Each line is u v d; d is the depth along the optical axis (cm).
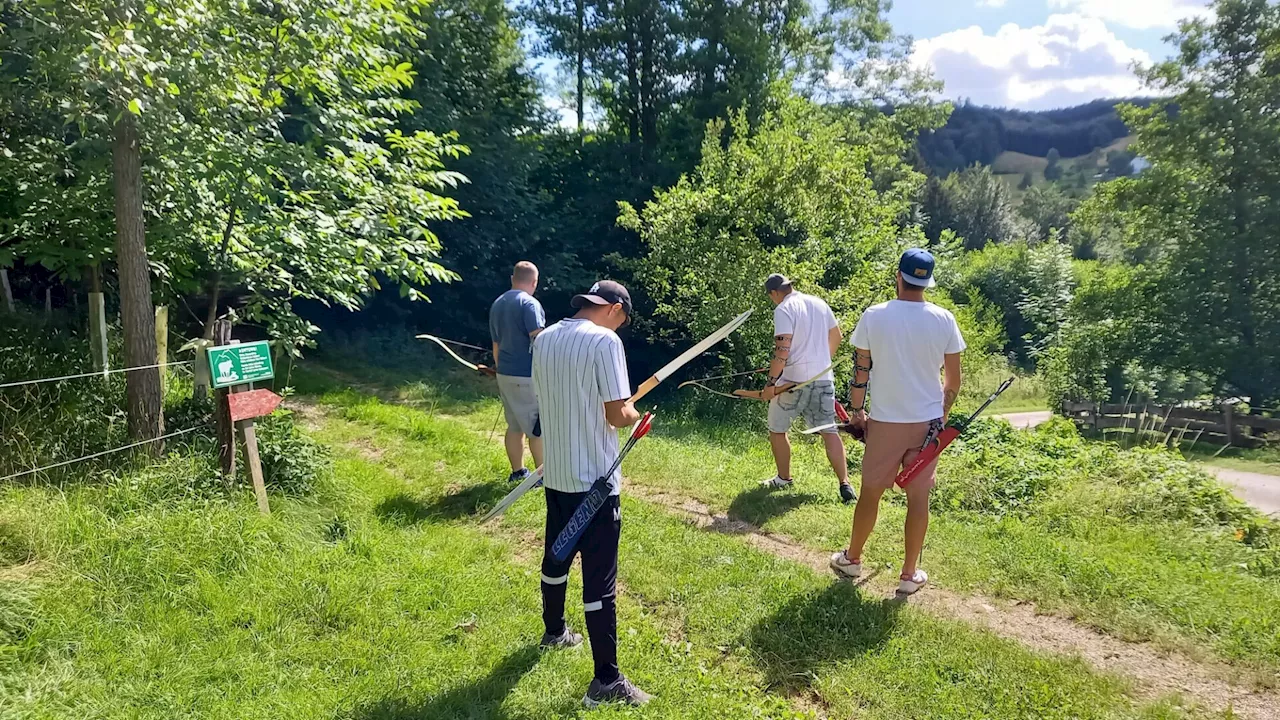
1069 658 324
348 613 340
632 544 443
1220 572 412
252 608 336
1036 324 3050
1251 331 2002
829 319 562
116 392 501
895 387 380
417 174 639
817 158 1134
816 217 1180
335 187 569
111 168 515
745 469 627
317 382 911
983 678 308
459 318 1569
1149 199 2152
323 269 612
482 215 1504
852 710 292
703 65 1966
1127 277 2189
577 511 278
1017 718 284
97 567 342
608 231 1859
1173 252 2145
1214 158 2050
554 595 316
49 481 416
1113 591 383
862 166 1218
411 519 471
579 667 309
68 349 572
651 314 1529
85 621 312
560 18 2064
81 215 543
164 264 600
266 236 581
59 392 476
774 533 485
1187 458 1017
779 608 365
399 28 585
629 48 2059
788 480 576
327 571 377
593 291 315
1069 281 3238
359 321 1420
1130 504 515
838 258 1243
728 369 1105
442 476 568
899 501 539
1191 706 296
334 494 483
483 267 1552
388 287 1412
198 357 424
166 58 409
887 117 2694
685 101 2025
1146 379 2133
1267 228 1947
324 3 502
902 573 394
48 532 350
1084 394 2108
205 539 372
